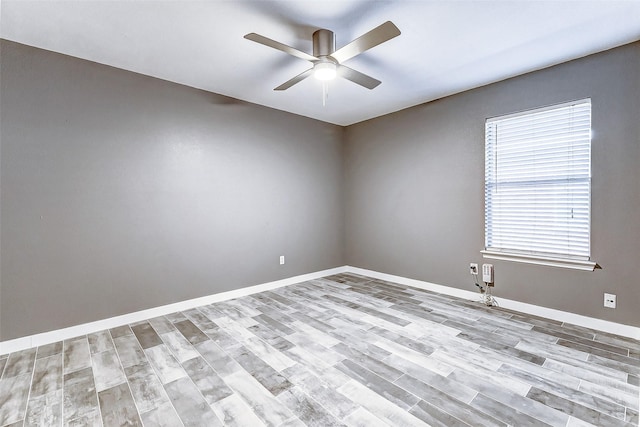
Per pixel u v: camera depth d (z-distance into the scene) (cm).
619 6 202
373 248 470
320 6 202
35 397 188
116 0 194
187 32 232
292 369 216
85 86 275
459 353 235
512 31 232
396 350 241
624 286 258
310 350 242
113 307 291
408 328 281
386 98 379
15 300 246
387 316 310
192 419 168
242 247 386
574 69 277
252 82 329
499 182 334
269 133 412
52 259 261
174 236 330
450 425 161
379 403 179
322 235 480
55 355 238
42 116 255
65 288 267
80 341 262
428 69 298
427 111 393
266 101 390
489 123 339
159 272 320
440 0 196
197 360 229
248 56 270
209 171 356
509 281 326
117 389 195
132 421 167
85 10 203
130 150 300
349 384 198
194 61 280
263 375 208
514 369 212
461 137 361
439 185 384
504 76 315
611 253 263
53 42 245
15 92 244
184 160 336
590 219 273
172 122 327
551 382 197
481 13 210
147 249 312
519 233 320
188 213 339
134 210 303
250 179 393
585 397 182
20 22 217
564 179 288
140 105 306
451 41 247
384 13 210
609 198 262
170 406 178
